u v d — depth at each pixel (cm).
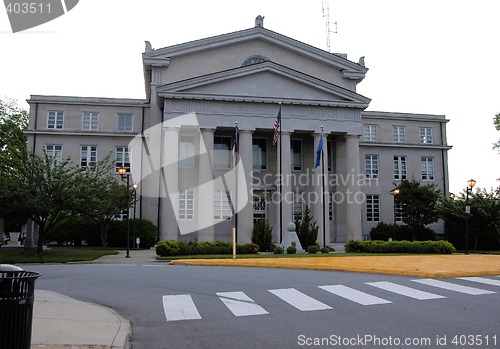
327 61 4528
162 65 4262
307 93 4047
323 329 866
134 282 1539
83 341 764
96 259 2650
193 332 871
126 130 4444
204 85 3906
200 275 1680
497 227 3994
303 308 1062
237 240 3731
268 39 4431
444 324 889
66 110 4403
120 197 3669
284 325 905
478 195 4134
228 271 1803
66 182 2783
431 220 4234
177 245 2766
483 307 1041
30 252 2978
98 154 4325
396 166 4900
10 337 544
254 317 983
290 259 2133
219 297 1223
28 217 2852
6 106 5228
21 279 556
